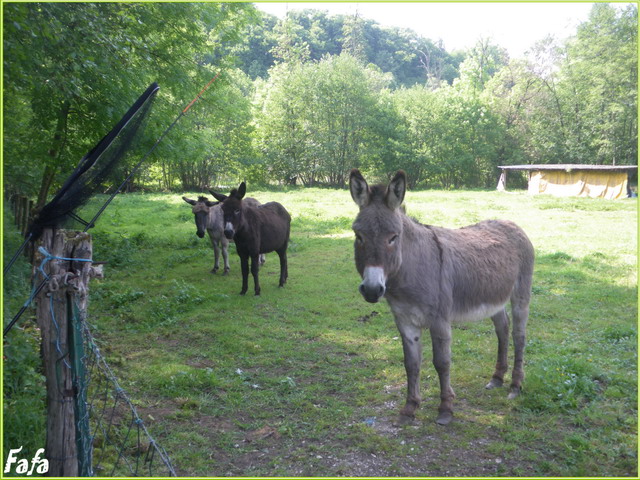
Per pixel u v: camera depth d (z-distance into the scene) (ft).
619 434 12.74
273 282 29.91
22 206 29.60
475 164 142.82
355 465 11.69
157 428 13.23
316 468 11.56
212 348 19.26
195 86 32.96
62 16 19.65
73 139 29.30
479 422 13.70
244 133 118.11
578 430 13.14
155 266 33.63
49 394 9.59
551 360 16.98
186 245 40.37
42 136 27.78
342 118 132.26
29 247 25.07
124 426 13.02
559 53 146.10
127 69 26.63
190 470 11.39
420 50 269.44
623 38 124.57
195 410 14.40
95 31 20.56
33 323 17.80
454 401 14.98
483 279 14.02
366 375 16.93
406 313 13.33
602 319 22.72
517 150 141.18
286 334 20.92
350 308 24.66
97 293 25.62
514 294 15.64
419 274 13.01
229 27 33.94
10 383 12.66
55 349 9.43
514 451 12.21
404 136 135.33
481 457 12.03
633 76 117.70
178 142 32.83
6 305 17.37
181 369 16.87
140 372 16.66
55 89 20.42
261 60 229.04
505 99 148.56
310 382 16.46
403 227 12.92
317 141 130.52
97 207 11.20
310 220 56.18
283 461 11.86
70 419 9.61
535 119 138.00
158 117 30.07
